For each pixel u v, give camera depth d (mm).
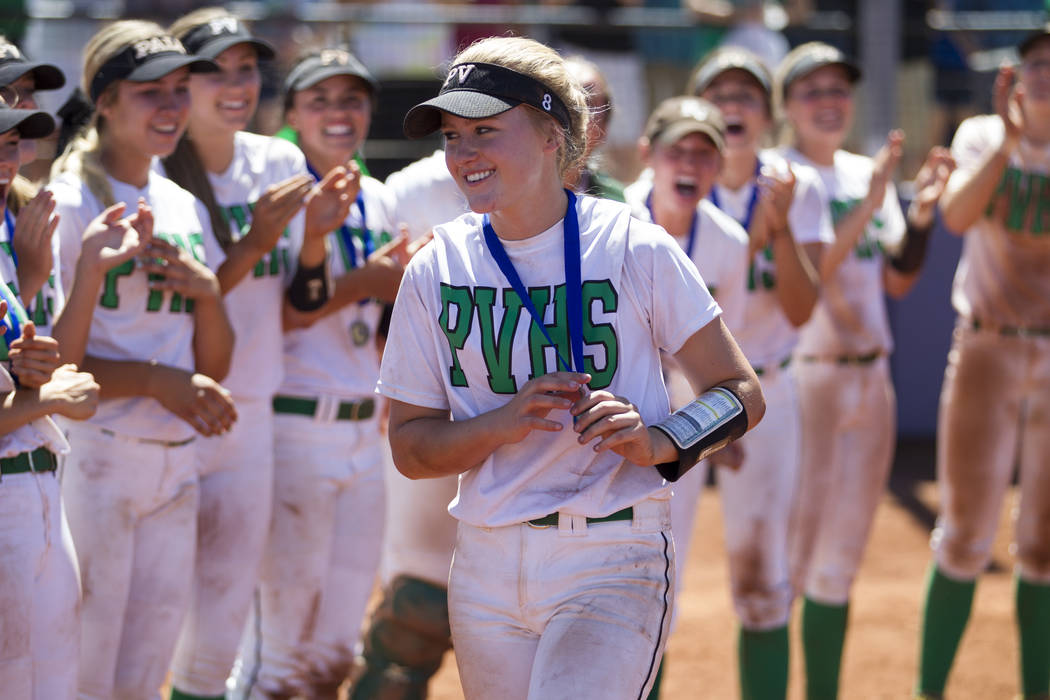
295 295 15195
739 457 17047
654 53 34000
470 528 10625
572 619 10016
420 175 16906
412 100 32281
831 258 19172
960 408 19812
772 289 18000
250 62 15328
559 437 10203
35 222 12102
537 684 9773
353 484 16109
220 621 14820
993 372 19562
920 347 35656
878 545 27797
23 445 11266
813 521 19891
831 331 19719
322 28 31016
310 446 15758
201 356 14031
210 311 13750
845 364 19734
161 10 29406
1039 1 37531
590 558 10203
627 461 10391
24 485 11273
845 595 19562
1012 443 19688
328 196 14867
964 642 22422
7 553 11031
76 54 28750
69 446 13172
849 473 19750
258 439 15102
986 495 19531
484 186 10000
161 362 13703
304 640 15875
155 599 13672
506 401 10297
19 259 12109
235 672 16234
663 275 10234
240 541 14898
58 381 11406
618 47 33312
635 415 9680
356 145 16969
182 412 13188
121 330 13492
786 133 21578
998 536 28359
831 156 20438
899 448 35281
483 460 10477
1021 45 19531
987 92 34844
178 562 13852
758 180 17344
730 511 17906
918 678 19875
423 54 32125
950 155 20328
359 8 32406
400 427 10703
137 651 13641
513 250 10273
